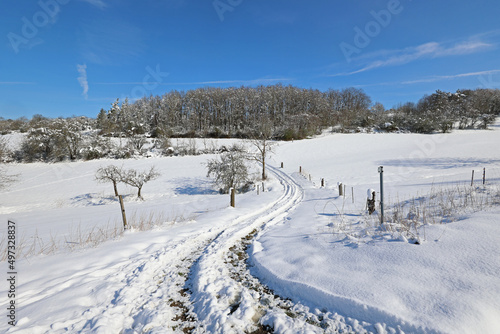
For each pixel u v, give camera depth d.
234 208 10.84
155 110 69.31
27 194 26.11
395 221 5.94
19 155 41.56
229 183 22.81
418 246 4.02
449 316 2.51
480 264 3.21
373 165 29.52
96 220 11.01
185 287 4.09
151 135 59.16
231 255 5.45
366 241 4.73
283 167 33.91
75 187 28.45
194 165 36.50
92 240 6.25
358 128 65.38
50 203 22.70
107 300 3.62
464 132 53.69
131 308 3.48
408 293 2.98
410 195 11.25
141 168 35.50
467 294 2.75
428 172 22.45
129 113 57.56
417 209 6.95
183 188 26.73
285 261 4.59
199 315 3.29
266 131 29.17
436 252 3.72
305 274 3.92
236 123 72.31
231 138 58.16
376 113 71.12
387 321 2.70
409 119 62.91
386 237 4.70
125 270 4.54
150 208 14.15
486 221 4.41
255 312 3.30
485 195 7.71
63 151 42.09
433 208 6.93
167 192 25.64
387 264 3.73
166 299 3.73
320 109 76.12
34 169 37.44
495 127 59.25
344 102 89.88
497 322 2.38
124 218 7.29
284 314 3.16
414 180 18.30
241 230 7.17
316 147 46.28
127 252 5.39
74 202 23.00
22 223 11.81
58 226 9.88
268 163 37.09
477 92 69.06
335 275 3.71
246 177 23.31
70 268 4.57
